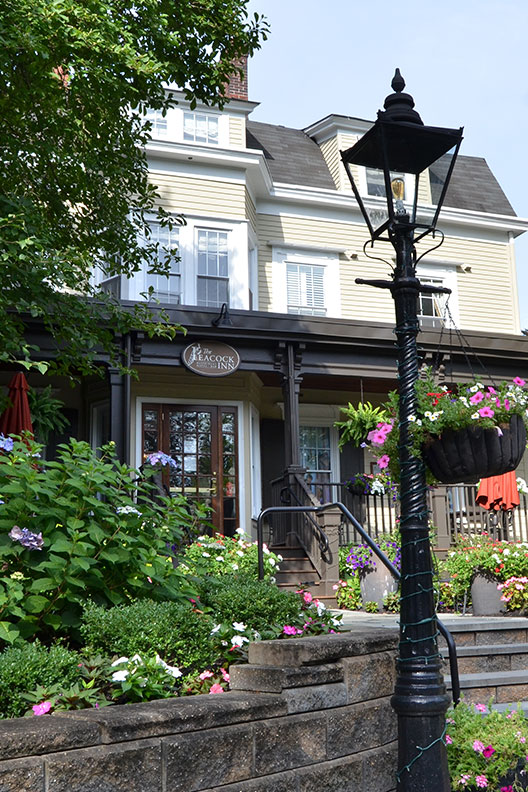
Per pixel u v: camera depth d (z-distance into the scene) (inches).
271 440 589.9
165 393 531.2
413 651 157.6
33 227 282.7
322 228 637.9
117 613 172.1
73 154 337.7
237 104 592.4
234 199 577.0
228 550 390.3
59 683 149.4
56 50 286.2
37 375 523.8
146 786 131.6
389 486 386.6
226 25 336.8
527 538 534.6
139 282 541.6
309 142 699.4
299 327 485.1
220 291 563.5
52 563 168.2
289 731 156.8
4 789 116.0
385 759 176.7
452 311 666.2
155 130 572.4
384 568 394.0
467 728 188.1
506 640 267.9
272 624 204.8
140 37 321.4
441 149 180.4
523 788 185.6
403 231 176.6
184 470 526.9
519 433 178.7
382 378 516.1
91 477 186.1
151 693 157.6
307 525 442.0
